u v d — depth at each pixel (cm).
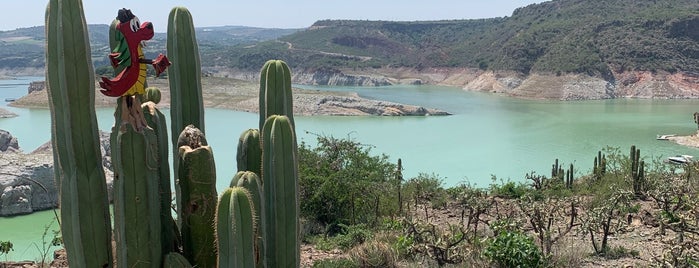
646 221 1488
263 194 572
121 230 521
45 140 5231
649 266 1070
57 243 1138
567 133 5688
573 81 10906
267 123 580
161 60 542
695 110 8125
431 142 5106
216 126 6047
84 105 515
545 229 1209
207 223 557
